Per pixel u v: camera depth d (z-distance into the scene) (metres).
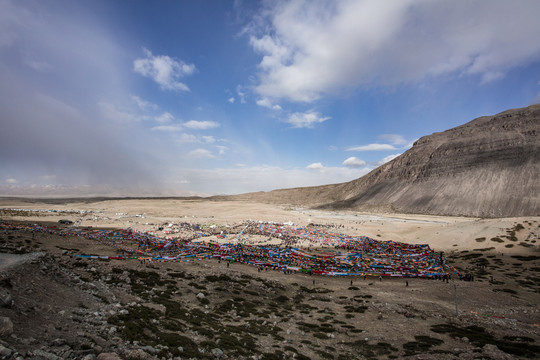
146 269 45.38
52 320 17.41
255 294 43.50
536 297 47.78
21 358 11.88
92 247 62.72
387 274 61.69
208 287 42.50
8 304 16.75
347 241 98.62
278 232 112.50
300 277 58.38
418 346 27.23
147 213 176.00
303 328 31.22
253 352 22.30
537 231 90.75
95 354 14.85
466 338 29.22
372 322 34.91
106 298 26.86
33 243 53.44
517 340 29.38
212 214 179.88
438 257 77.38
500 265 71.44
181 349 19.14
